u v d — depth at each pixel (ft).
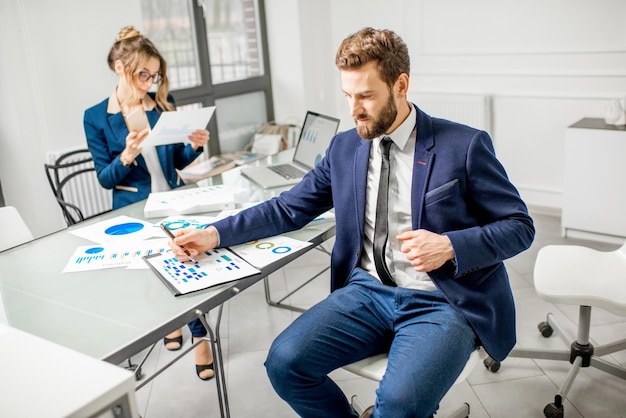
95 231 6.77
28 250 6.32
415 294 5.51
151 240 6.39
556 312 9.32
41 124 11.31
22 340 4.04
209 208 7.27
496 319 5.51
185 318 4.80
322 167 6.41
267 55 16.56
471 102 14.21
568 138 11.80
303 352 5.26
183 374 8.25
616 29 12.24
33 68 11.04
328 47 16.79
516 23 13.46
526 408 7.16
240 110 16.17
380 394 4.85
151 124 9.09
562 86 13.15
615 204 11.60
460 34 14.29
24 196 11.40
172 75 14.32
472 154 5.39
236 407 7.48
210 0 15.05
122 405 3.54
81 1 11.59
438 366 4.88
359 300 5.74
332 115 17.43
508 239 5.29
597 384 7.50
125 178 9.29
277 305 10.02
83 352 4.28
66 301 5.08
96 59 12.02
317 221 6.77
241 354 8.66
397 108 5.41
